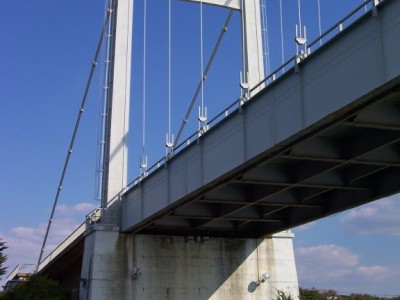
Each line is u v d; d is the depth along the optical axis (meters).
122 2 42.38
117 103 40.53
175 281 37.38
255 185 30.28
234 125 23.77
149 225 35.84
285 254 40.22
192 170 27.59
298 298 39.56
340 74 17.14
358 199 28.97
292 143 20.25
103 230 37.16
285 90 20.11
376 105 18.38
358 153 21.77
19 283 41.69
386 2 15.38
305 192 30.59
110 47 42.59
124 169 39.41
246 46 39.34
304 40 19.06
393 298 84.19
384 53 15.37
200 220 37.56
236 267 38.88
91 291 35.62
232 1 41.03
